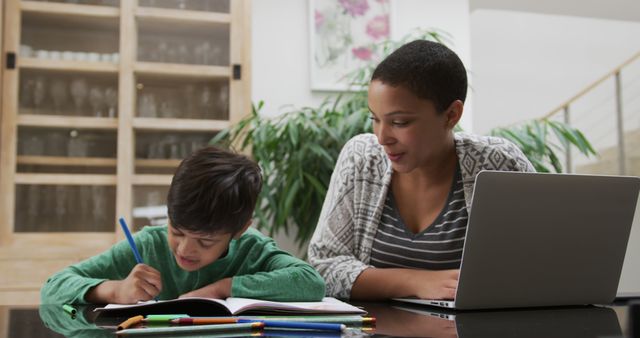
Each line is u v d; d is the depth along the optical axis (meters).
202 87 2.73
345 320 0.80
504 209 0.94
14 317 0.87
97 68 2.64
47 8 2.62
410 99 1.12
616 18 5.50
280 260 1.16
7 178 2.52
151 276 0.98
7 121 2.54
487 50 5.70
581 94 5.03
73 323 0.81
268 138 2.78
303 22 3.22
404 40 3.04
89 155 2.61
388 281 1.18
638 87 5.79
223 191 0.95
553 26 5.77
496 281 0.97
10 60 2.56
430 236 1.27
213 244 0.99
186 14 2.74
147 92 2.69
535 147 2.99
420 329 0.75
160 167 2.67
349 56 3.24
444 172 1.29
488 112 5.67
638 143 4.93
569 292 1.03
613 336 0.70
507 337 0.69
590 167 5.08
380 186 1.33
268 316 0.84
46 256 2.51
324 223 1.36
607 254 1.04
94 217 2.58
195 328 0.71
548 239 0.99
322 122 2.82
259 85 3.15
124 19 2.68
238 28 2.78
